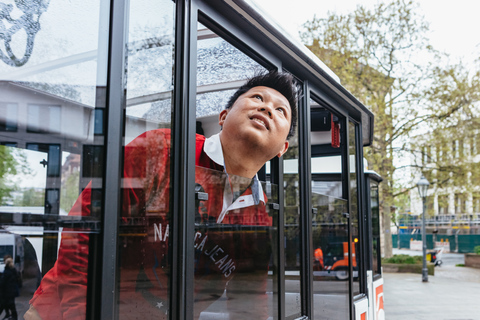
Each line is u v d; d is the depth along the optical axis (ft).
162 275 4.80
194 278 5.26
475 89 58.49
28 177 3.78
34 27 3.94
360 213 12.86
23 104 3.82
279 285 7.16
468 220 113.19
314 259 8.77
